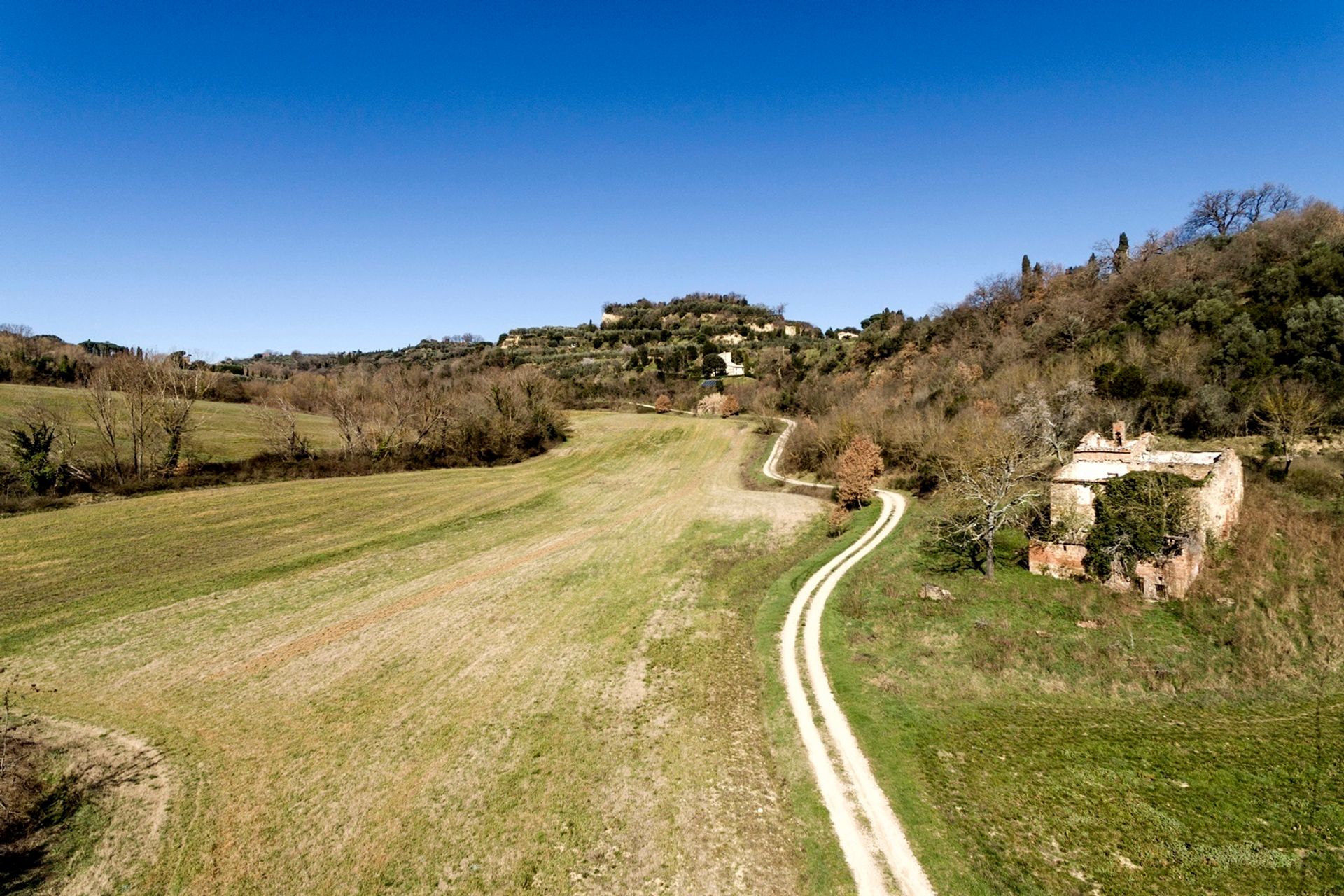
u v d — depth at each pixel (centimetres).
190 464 5794
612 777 1977
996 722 2148
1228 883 1425
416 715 2359
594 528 5016
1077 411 4738
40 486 4912
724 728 2223
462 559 4209
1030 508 3672
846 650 2727
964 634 2728
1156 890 1425
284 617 3234
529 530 4972
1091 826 1639
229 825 1806
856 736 2123
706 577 3775
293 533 4619
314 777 2012
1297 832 1553
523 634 3042
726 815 1794
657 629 3061
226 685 2588
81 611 3219
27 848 1725
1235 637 2425
